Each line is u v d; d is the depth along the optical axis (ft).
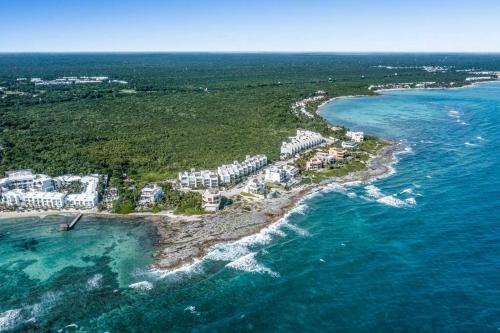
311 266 355.97
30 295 326.65
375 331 279.28
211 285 333.83
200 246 391.86
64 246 400.67
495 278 328.70
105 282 340.80
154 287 332.80
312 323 288.92
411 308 299.17
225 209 472.44
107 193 514.68
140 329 289.12
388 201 483.92
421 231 408.67
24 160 613.11
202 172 552.41
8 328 291.17
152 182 551.18
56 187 525.34
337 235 407.85
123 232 425.28
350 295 316.40
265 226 430.20
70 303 316.60
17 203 489.67
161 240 406.62
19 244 407.03
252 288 329.11
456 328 278.26
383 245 385.70
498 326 278.05
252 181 520.01
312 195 511.40
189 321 295.28
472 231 403.34
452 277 332.39
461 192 503.20
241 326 288.71
